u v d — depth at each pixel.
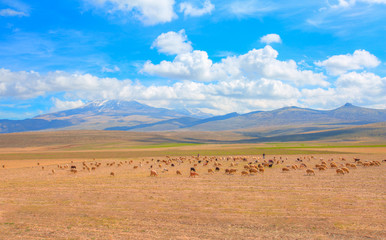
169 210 23.56
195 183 35.91
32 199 27.95
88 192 30.97
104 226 20.00
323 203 24.45
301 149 108.12
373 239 16.92
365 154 82.56
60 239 17.67
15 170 58.75
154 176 43.59
